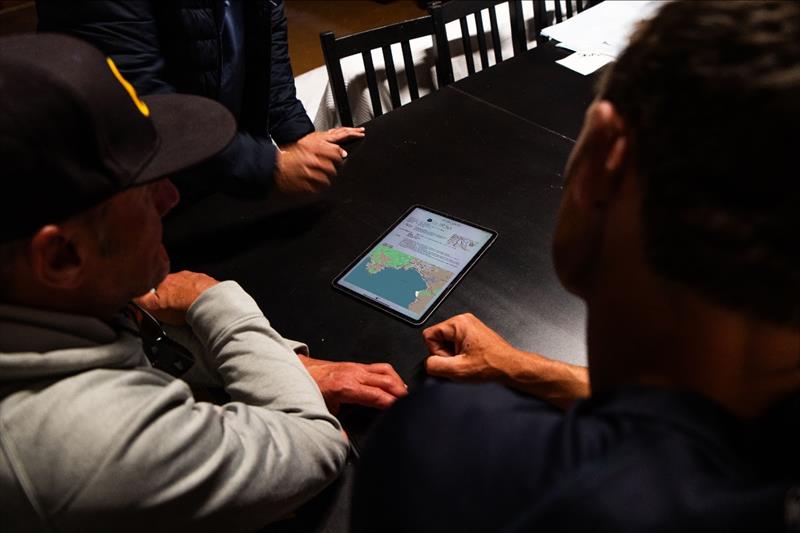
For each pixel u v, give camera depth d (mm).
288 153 1280
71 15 1144
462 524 313
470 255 1095
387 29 1579
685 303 306
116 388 575
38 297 553
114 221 570
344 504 787
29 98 489
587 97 1470
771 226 266
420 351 953
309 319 1022
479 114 1454
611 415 318
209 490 602
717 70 274
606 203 343
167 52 1269
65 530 547
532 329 963
